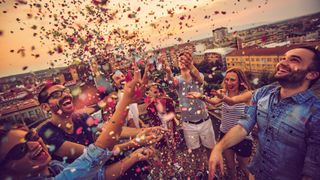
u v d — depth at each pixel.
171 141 4.20
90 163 1.04
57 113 1.97
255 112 1.82
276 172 1.63
